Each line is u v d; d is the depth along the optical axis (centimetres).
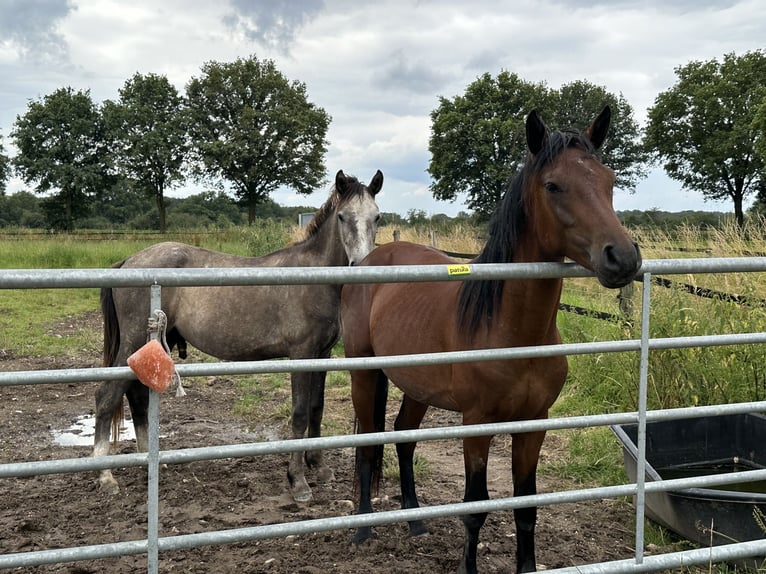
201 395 657
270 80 4703
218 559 316
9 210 7031
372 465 368
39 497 396
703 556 246
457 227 1658
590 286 948
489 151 3053
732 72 3825
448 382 283
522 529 268
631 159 4075
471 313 263
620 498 398
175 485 419
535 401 255
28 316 1116
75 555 187
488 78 3262
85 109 4981
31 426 556
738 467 409
